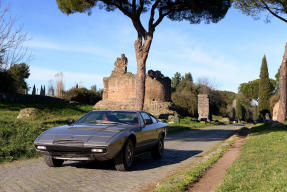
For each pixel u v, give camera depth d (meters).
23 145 8.64
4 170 6.11
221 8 19.73
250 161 6.73
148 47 19.28
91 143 5.60
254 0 18.42
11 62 12.27
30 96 39.88
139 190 4.59
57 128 6.66
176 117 32.97
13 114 28.56
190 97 72.38
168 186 4.49
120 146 5.92
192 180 5.07
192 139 15.80
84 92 53.50
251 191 3.96
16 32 12.12
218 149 10.15
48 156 6.33
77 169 6.34
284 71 22.31
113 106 44.22
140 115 7.72
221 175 5.69
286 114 22.50
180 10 20.84
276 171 5.26
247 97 88.00
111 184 4.97
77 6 19.09
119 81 46.16
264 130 19.14
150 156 9.08
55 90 52.12
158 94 45.78
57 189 4.50
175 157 8.80
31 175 5.61
